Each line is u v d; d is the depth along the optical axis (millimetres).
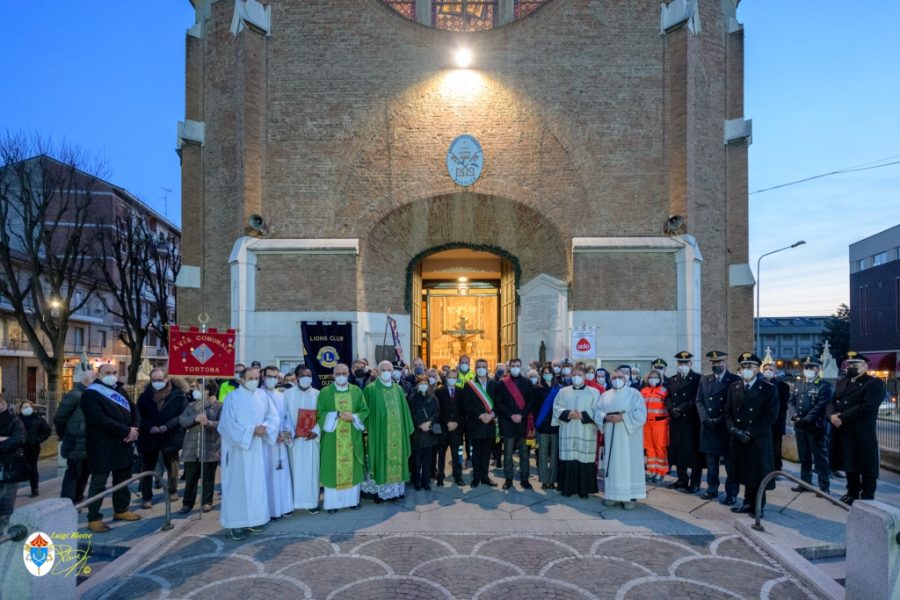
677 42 14336
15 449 7270
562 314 14312
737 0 16969
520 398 8734
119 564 5551
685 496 8172
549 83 14609
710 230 15133
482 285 19688
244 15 14219
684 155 14094
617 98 14562
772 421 7066
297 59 14680
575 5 14695
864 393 7219
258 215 14164
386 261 15094
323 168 14555
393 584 5172
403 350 15234
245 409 6559
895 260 46031
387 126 14602
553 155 14562
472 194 14586
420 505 7703
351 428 7535
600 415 7645
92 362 36500
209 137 15469
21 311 18219
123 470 7141
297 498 7332
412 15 15570
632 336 13984
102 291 34000
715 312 15102
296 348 14086
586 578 5309
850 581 4551
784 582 5254
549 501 7871
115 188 31906
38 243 19062
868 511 4410
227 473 6496
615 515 7195
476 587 5109
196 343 7531
